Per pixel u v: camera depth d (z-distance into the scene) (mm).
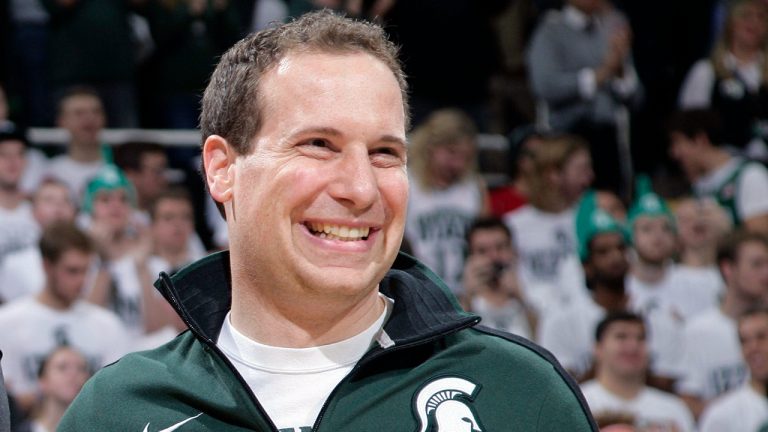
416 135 12695
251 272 3520
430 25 14062
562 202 12961
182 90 13703
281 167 3373
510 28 15438
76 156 12266
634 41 17094
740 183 13461
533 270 12758
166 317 10867
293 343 3582
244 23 14602
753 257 11422
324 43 3467
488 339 3684
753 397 10609
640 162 16172
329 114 3350
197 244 11977
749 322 10633
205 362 3664
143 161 12086
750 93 15125
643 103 16547
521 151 13344
